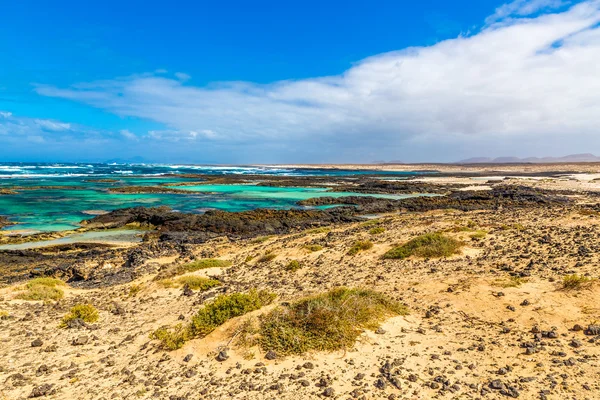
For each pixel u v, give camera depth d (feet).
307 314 30.19
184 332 32.42
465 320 30.45
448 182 301.63
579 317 27.91
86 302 55.16
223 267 70.74
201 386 24.03
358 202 188.55
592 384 20.12
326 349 26.91
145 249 96.94
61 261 89.40
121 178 355.15
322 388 22.40
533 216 93.76
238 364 26.35
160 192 237.86
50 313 48.21
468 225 76.59
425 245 57.21
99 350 33.19
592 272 37.45
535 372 21.99
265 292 41.68
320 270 57.57
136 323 41.29
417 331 29.27
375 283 45.19
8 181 300.81
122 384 25.46
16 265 86.07
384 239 71.77
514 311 30.58
